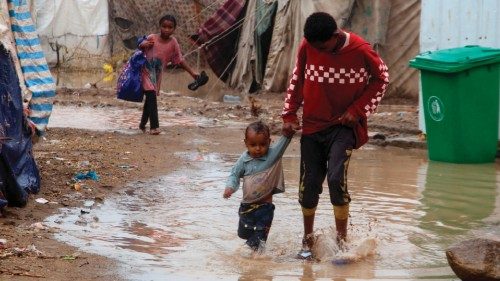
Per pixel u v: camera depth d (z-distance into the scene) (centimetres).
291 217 1113
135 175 1370
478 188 1329
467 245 752
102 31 4659
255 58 3347
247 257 911
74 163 1420
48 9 4641
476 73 1533
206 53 3653
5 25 1133
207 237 998
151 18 4406
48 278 787
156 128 1911
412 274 847
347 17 2805
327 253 915
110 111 2522
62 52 4684
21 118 1137
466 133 1553
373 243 929
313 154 939
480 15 1714
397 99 2831
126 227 1034
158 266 859
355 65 907
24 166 1140
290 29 3105
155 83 1892
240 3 3569
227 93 3575
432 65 1542
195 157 1597
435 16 1833
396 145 1798
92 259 869
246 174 923
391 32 2812
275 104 2823
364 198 1243
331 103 923
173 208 1152
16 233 956
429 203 1211
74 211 1099
